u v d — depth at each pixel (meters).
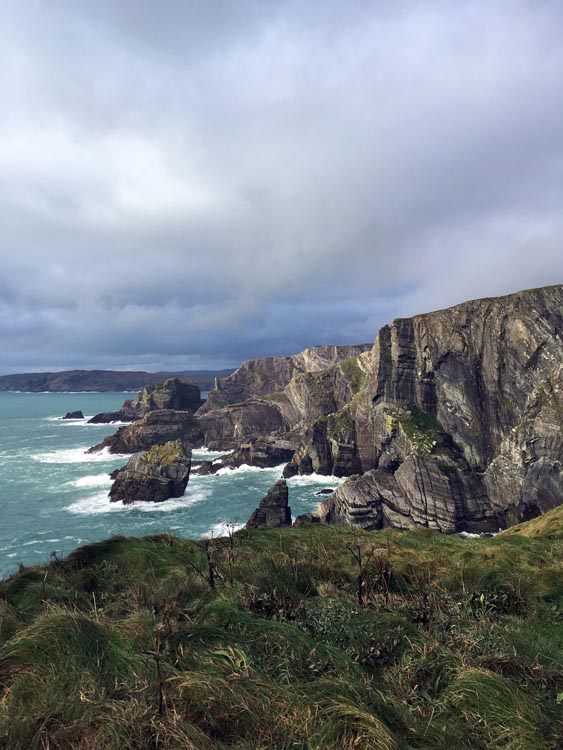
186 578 7.92
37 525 51.09
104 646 4.68
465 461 64.50
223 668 4.44
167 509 59.44
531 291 65.94
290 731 3.60
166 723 3.49
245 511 59.28
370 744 3.45
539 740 3.69
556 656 5.30
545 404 55.47
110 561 9.07
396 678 4.84
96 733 3.41
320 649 5.01
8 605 6.16
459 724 3.98
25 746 3.24
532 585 8.40
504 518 55.78
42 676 4.05
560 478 50.94
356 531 14.03
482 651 5.38
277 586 7.61
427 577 9.06
